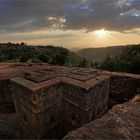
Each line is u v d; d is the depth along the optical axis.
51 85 10.16
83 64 42.41
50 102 10.27
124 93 17.00
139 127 4.07
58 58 43.62
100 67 36.31
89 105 9.76
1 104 14.70
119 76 17.19
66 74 13.07
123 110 5.16
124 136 3.69
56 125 11.30
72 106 10.70
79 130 4.06
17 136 11.41
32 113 9.52
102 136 3.71
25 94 9.99
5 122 12.99
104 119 4.60
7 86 14.68
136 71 27.53
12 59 50.91
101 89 12.02
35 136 9.69
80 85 9.80
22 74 16.38
